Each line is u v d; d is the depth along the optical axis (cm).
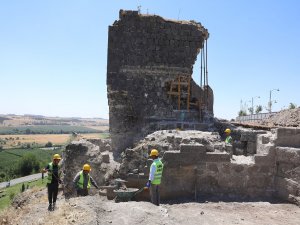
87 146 1531
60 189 1642
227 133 1789
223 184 1232
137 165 1253
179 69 2283
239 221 972
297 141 1250
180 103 2308
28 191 1908
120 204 1010
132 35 2245
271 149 1248
